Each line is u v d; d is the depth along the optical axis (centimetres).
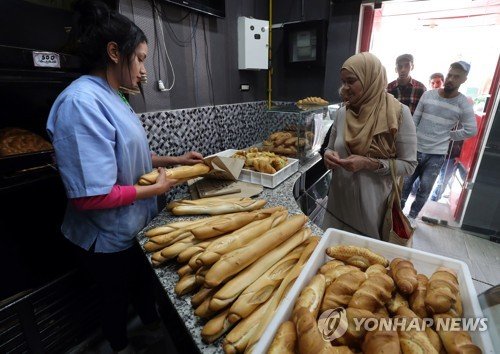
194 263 65
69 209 102
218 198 115
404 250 62
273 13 262
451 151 289
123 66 88
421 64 352
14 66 92
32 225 117
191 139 189
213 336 53
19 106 119
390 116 111
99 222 95
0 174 99
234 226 79
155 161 125
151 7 156
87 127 76
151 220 104
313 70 260
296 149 176
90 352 143
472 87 311
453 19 298
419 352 38
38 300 123
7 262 113
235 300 57
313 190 196
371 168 115
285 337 42
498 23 285
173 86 177
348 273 54
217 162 130
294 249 72
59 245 127
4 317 114
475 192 250
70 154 76
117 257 103
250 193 124
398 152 117
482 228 255
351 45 239
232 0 214
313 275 58
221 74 216
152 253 82
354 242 67
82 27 81
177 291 66
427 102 242
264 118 268
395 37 326
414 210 272
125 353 126
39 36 111
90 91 81
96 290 144
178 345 90
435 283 50
